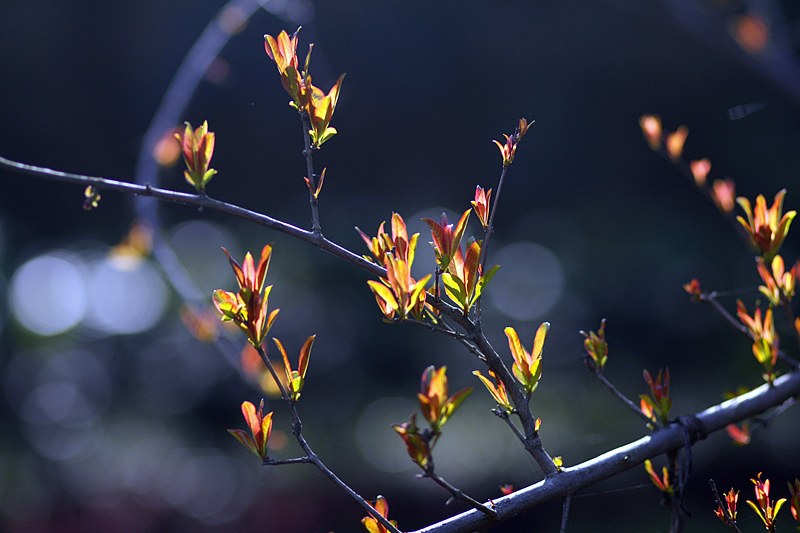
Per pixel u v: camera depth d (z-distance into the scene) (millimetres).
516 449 5402
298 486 5160
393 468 5426
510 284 6855
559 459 981
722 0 4023
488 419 5891
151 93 7746
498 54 7676
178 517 5000
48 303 6922
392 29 7496
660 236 6566
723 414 1139
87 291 7039
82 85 7836
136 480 5438
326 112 886
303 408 5926
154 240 2064
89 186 857
